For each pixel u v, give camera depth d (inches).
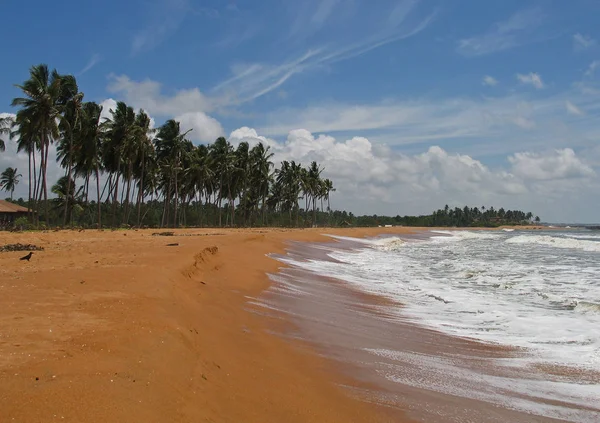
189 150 2586.1
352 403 251.9
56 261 559.5
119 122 1841.8
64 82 1568.7
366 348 366.9
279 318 439.2
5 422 141.0
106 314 290.2
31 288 363.9
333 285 693.9
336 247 1529.3
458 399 269.9
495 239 2358.5
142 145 1875.0
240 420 197.5
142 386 189.5
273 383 257.9
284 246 1277.1
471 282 756.0
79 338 234.2
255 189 3326.8
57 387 170.6
